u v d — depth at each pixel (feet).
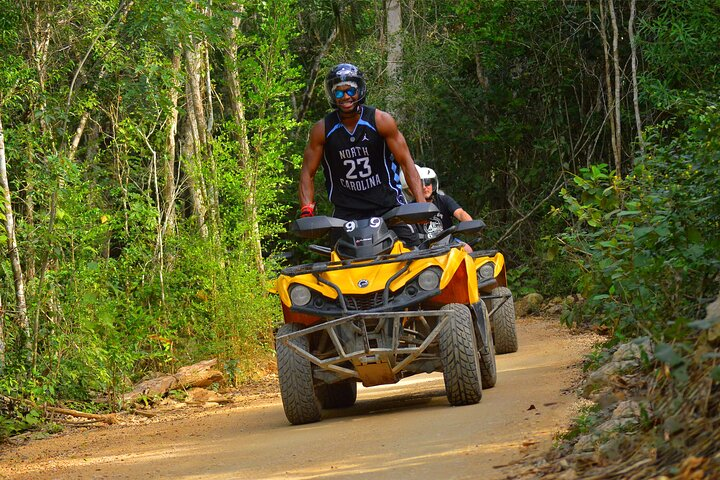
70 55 51.16
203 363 41.47
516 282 70.95
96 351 35.96
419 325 27.30
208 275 43.29
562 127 76.02
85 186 38.60
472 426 21.59
